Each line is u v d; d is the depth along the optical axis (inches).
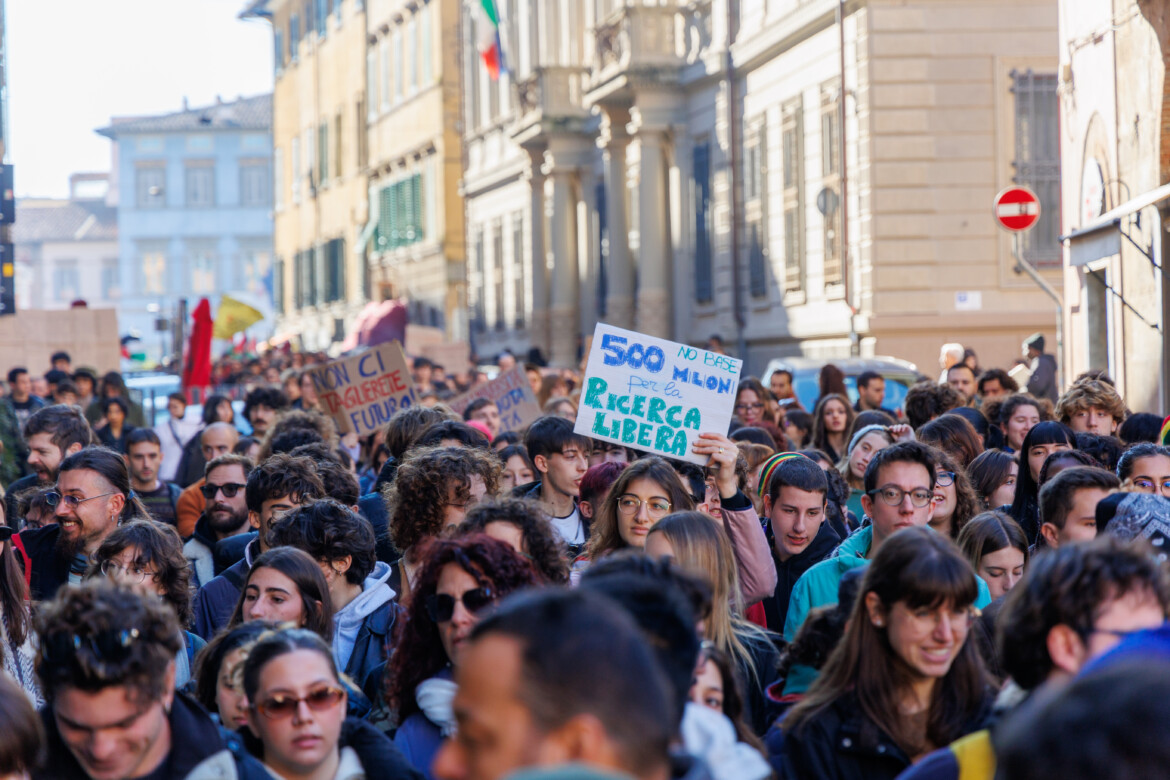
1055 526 250.7
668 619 134.0
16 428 585.6
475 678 96.1
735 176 1360.7
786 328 1266.0
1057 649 145.6
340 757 179.9
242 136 5044.3
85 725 160.9
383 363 565.9
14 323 1224.8
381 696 215.3
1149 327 713.0
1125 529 204.5
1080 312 820.0
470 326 2187.5
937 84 1105.4
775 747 188.7
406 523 269.6
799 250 1236.5
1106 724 88.8
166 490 459.2
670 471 263.9
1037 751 90.7
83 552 310.0
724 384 327.0
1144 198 622.2
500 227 2068.2
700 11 1427.2
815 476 294.4
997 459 349.7
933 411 458.0
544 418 345.1
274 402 638.5
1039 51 1108.5
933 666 176.9
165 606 169.0
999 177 1110.4
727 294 1382.9
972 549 260.2
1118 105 744.3
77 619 161.2
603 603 99.1
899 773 179.8
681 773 118.8
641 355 328.8
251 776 172.2
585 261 1738.4
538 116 1713.8
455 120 2358.5
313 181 3189.0
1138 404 732.7
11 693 145.9
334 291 3016.7
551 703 93.3
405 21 2546.8
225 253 5044.3
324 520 253.9
